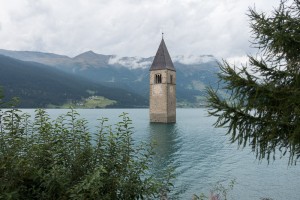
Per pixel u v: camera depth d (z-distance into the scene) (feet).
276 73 19.11
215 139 222.48
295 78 18.19
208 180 99.14
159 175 100.32
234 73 18.26
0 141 20.51
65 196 19.56
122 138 24.75
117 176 22.57
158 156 147.54
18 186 19.62
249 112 18.17
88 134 24.57
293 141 16.66
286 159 134.41
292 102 16.84
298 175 106.42
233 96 18.69
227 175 106.63
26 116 24.54
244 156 147.54
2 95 21.06
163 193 26.20
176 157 145.18
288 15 19.33
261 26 19.85
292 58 19.31
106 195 20.22
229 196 82.53
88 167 22.79
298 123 16.74
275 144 18.42
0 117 21.45
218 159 139.85
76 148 23.29
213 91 18.94
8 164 18.48
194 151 164.86
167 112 365.81
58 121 24.99
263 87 17.52
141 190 22.62
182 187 89.10
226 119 18.54
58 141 23.20
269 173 109.81
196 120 495.82
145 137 229.25
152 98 374.63
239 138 18.74
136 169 23.84
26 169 19.15
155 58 376.89
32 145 21.61
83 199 18.48
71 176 21.59
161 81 367.45
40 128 23.43
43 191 19.71
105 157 24.13
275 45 18.98
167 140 214.90
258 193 85.35
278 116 17.98
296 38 18.33
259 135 18.25
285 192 86.38
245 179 101.14
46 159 22.41
